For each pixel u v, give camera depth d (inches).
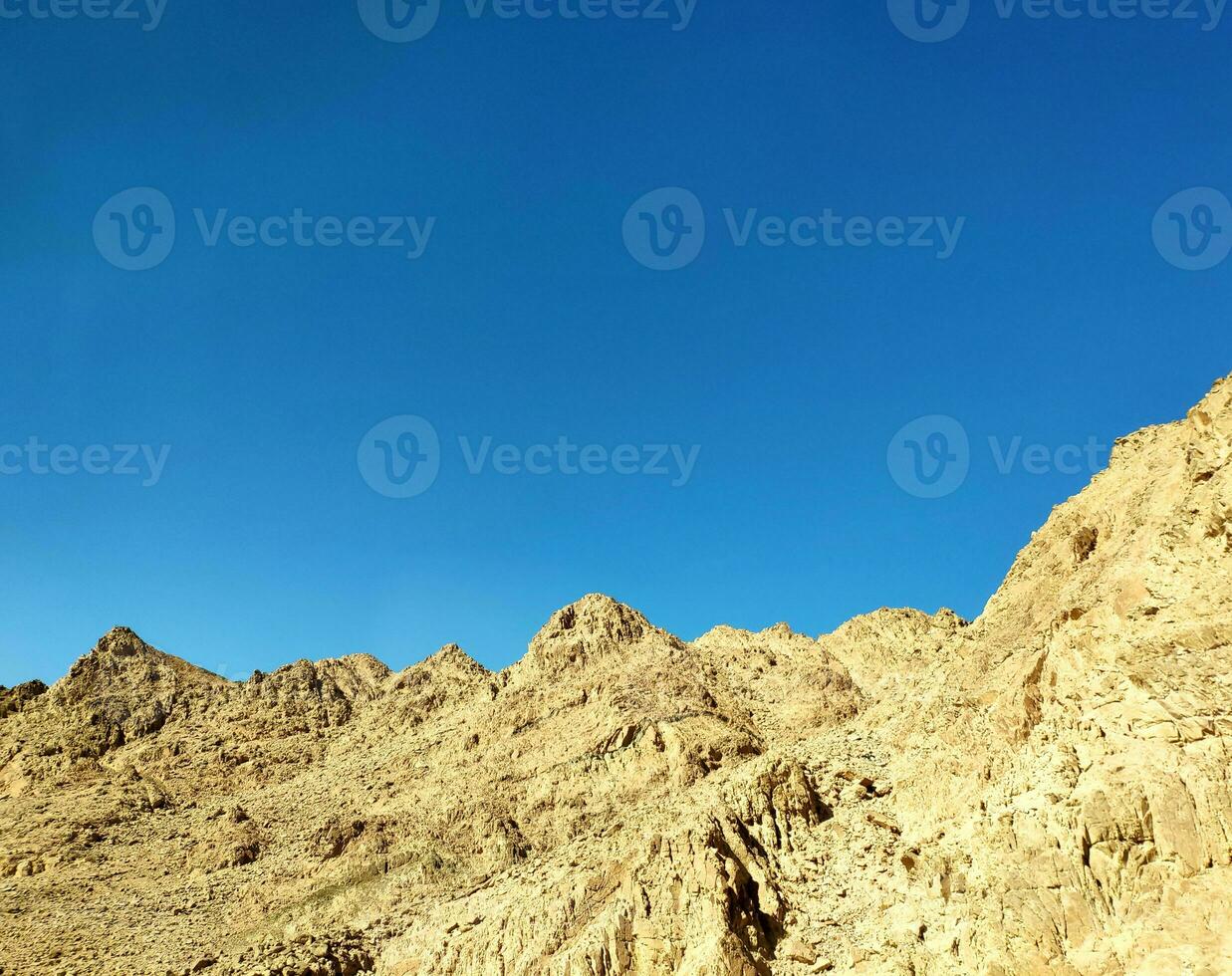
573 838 3826.3
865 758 2891.2
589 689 4783.5
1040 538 3036.4
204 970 3181.6
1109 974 1724.9
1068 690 2175.2
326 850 4097.0
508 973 2518.5
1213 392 2372.0
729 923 2257.6
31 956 3659.0
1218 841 1738.4
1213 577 2084.2
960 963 1940.2
